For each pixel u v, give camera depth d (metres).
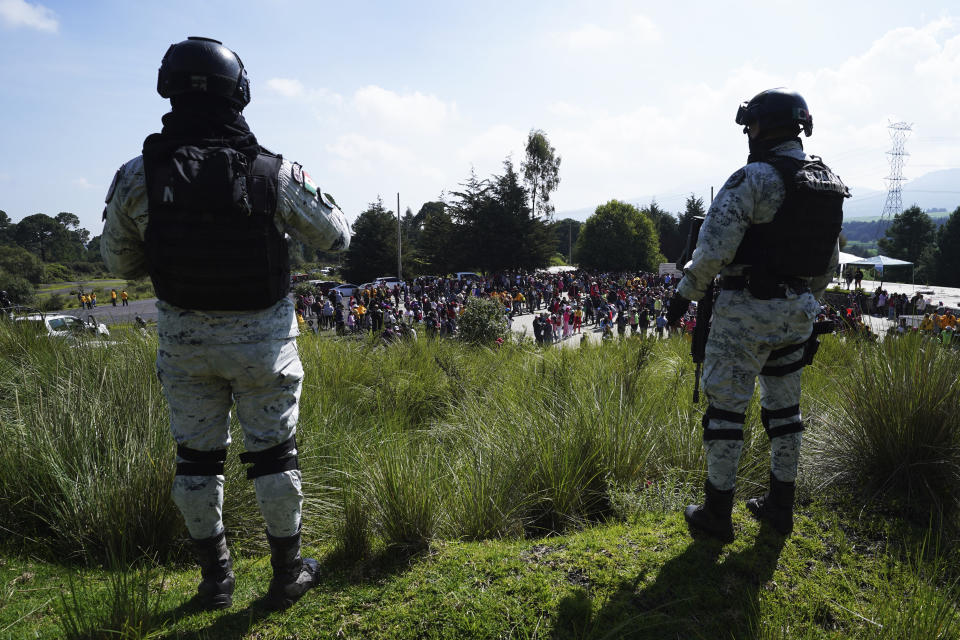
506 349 8.07
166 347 1.46
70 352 3.77
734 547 1.89
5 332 4.65
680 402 3.46
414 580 1.72
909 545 1.92
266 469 1.55
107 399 2.80
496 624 1.51
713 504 1.92
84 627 1.40
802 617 1.58
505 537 2.20
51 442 2.32
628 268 70.94
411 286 43.88
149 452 2.25
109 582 1.74
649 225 72.25
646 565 1.78
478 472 2.48
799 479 2.38
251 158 1.45
